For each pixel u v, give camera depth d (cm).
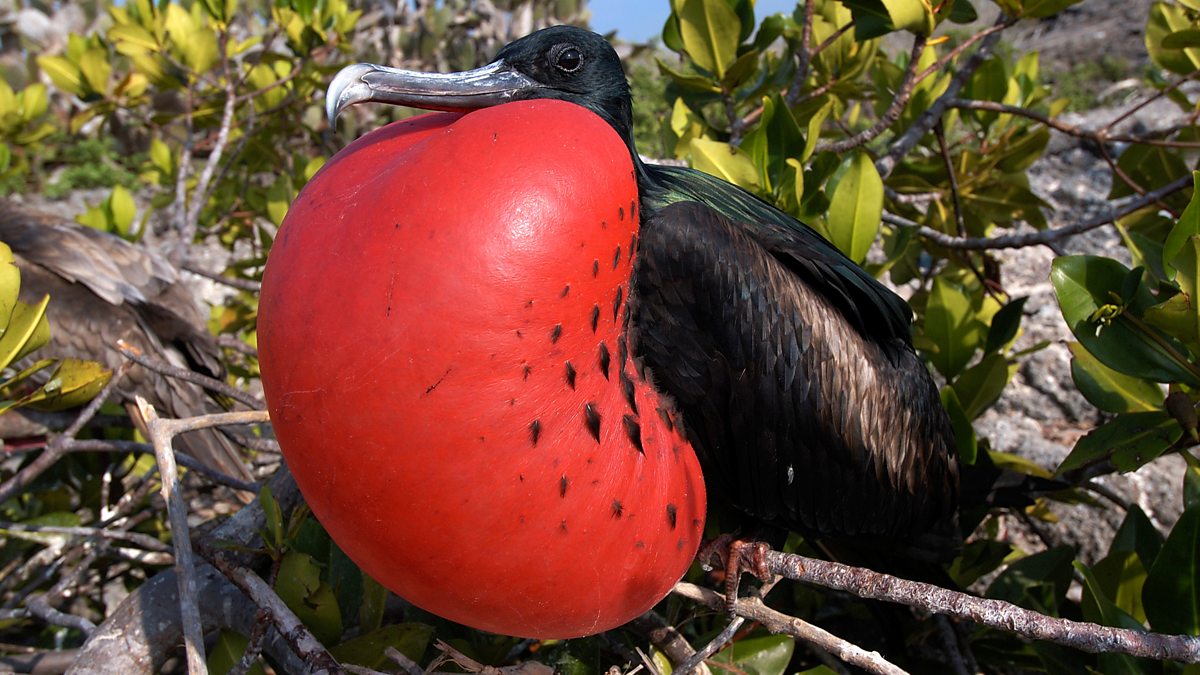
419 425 171
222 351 507
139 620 258
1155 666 244
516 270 168
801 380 244
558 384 176
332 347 171
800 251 250
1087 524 479
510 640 268
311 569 236
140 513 389
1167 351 246
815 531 271
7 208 443
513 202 170
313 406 175
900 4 309
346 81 206
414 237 169
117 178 1142
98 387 300
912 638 338
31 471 288
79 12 1212
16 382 283
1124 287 245
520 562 182
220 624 261
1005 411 551
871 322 276
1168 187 362
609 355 186
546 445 176
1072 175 737
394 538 181
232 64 551
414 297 167
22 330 254
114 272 433
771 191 324
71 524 376
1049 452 506
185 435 394
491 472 174
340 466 177
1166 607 245
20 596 354
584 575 189
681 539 206
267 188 541
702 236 224
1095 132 391
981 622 191
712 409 235
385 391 170
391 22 658
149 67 496
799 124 426
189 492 435
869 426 262
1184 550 242
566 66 231
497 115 180
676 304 223
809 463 254
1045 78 1229
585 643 256
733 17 359
